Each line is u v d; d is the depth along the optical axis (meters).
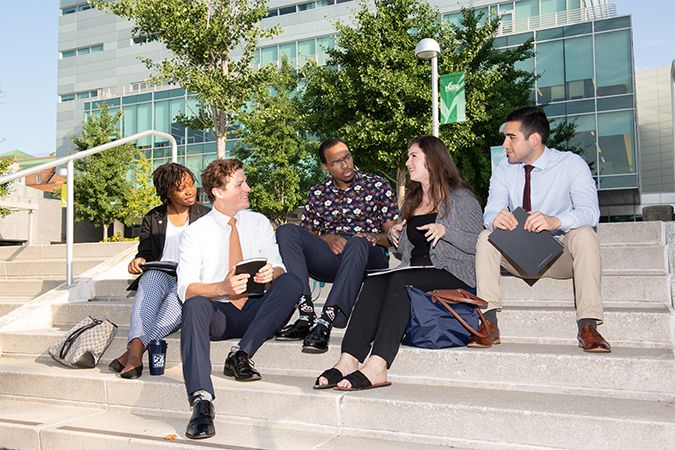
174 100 29.06
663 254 3.53
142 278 3.54
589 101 20.56
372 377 2.82
